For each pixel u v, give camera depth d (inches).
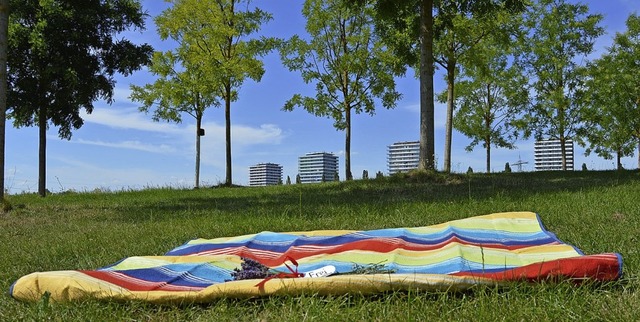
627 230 216.8
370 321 114.9
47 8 794.2
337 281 127.8
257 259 187.9
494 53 1035.9
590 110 1014.4
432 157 615.5
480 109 1107.3
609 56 1032.2
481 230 213.6
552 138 1061.8
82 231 319.3
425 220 289.1
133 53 871.1
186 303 131.3
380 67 927.7
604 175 680.4
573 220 253.3
